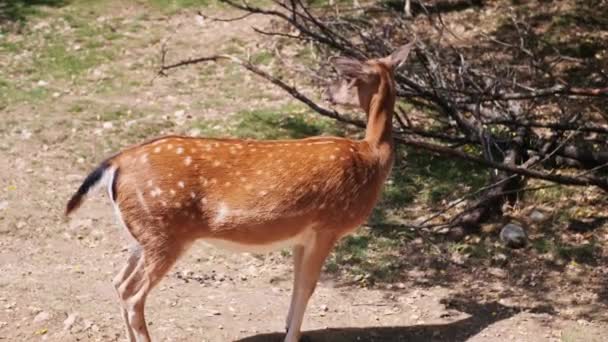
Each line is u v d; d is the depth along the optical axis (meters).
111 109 13.39
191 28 16.58
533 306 8.76
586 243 9.91
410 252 9.79
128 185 7.10
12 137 12.45
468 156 9.87
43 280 8.93
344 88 7.83
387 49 11.06
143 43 15.95
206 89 14.22
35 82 14.38
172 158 7.14
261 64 15.00
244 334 8.00
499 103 11.88
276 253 9.77
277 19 16.66
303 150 7.41
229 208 7.19
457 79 12.15
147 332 7.23
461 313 8.59
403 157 11.91
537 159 10.98
